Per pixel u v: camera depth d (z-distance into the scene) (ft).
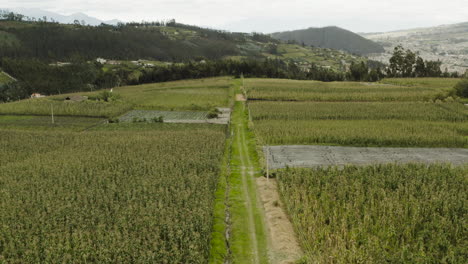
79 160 165.48
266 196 135.64
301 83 445.37
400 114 258.37
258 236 106.42
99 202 119.34
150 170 151.53
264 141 205.46
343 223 99.55
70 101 346.74
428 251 92.27
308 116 262.67
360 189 125.90
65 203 121.08
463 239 97.19
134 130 241.76
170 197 122.42
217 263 93.56
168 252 90.58
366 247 91.71
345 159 174.81
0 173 155.53
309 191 127.95
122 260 88.84
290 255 95.45
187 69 550.36
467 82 338.75
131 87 484.74
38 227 106.73
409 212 112.37
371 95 338.95
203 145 189.57
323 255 90.12
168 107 329.11
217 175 152.35
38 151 191.21
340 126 230.27
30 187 135.74
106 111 300.81
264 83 443.73
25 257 91.76
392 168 142.92
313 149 193.06
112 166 157.28
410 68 581.12
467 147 194.49
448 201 113.70
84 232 100.01
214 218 117.50
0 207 119.65
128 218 108.47
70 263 88.69
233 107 333.01
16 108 309.63
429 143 197.16
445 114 256.52
